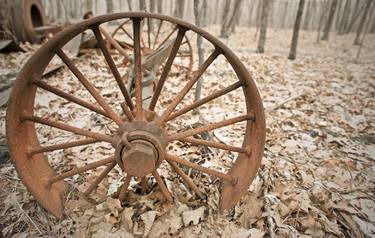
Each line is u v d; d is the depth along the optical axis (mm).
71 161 2928
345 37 15203
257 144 2107
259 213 2400
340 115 4523
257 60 7926
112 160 2105
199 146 3178
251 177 2117
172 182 2641
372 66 8344
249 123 2285
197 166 2184
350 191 2740
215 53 1930
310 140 3617
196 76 2020
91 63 5926
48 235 2141
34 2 7402
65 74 5297
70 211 2322
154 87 3312
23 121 2029
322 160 3197
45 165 2348
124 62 4719
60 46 1850
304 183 2764
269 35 15055
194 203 2457
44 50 1732
